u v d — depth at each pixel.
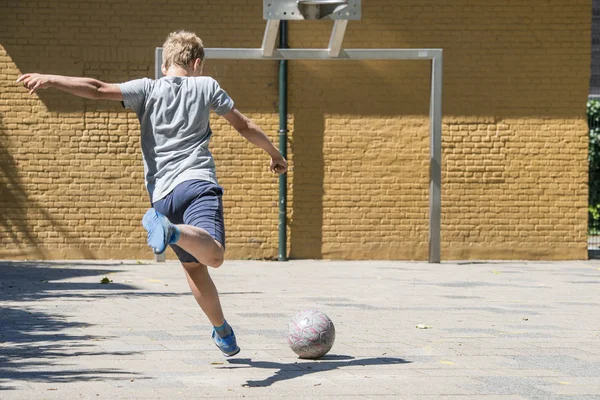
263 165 34.19
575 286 25.22
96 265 31.12
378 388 10.93
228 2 34.00
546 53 34.69
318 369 12.20
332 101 34.25
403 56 32.78
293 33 34.28
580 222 34.91
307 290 23.47
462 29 34.47
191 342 14.47
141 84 11.70
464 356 13.42
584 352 13.92
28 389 10.67
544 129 34.72
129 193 33.84
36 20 33.47
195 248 10.38
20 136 33.50
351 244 34.41
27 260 33.38
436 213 33.28
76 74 33.62
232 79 33.94
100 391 10.59
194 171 11.44
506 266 32.22
